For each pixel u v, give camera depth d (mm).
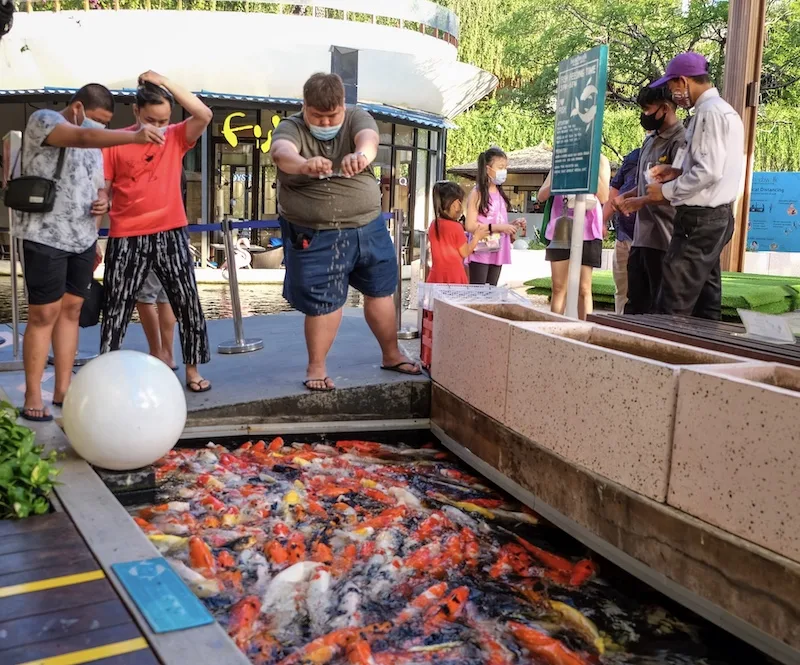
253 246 20500
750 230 19578
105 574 2822
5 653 2324
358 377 5676
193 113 5117
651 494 3309
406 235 23109
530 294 13125
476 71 22984
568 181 5797
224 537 3799
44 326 4629
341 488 4484
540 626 3213
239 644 2961
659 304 5738
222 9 20078
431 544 3816
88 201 4719
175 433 4086
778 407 2729
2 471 3354
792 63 24781
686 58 5617
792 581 2689
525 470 4246
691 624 3203
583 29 26344
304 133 5129
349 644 2939
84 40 18516
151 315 5848
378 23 21719
